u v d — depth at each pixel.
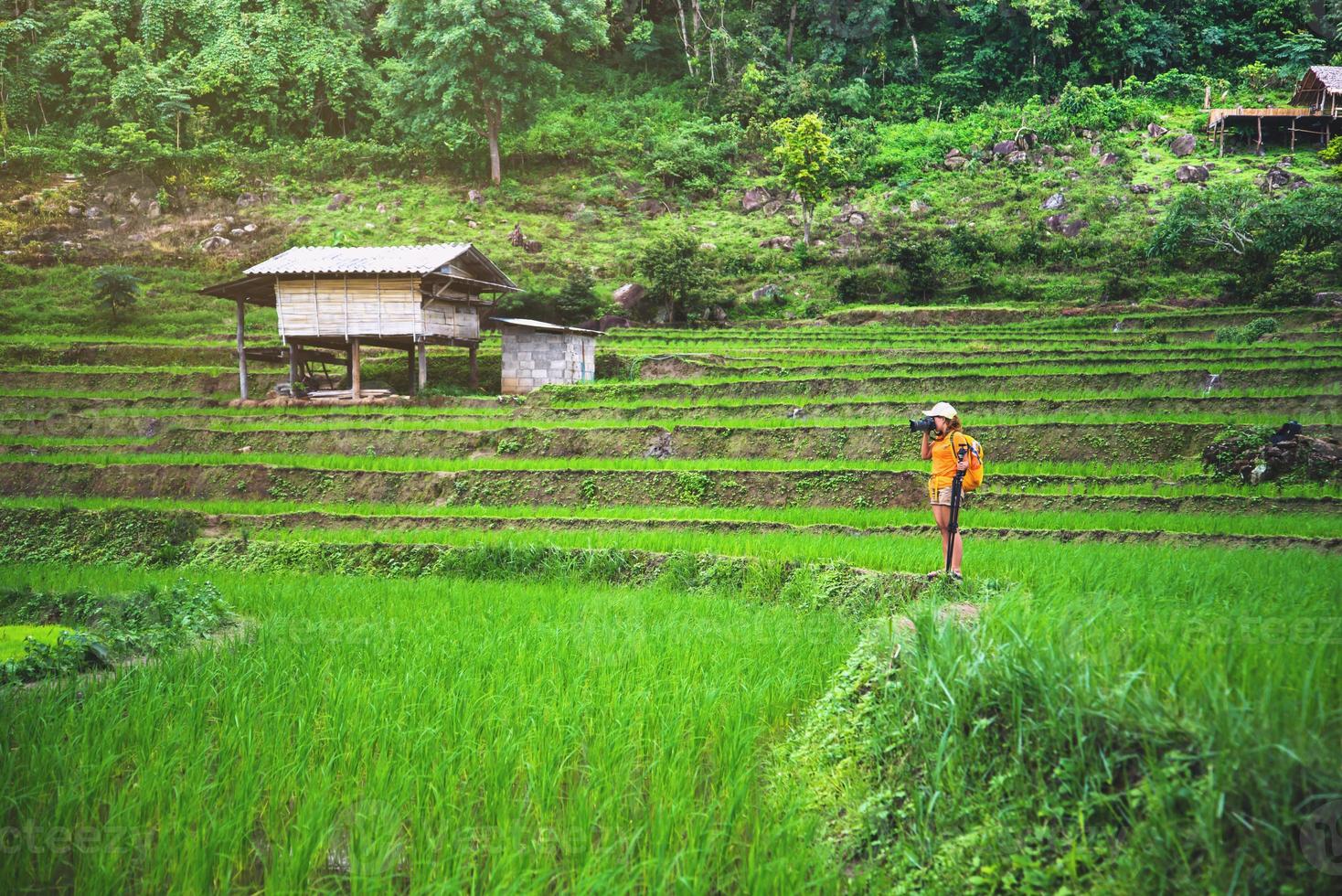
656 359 32.44
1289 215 39.97
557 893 4.21
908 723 5.16
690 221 56.59
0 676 7.54
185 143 58.91
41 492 21.27
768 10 75.19
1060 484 18.22
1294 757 3.61
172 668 7.34
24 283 44.19
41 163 54.28
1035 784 4.46
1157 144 60.28
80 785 5.21
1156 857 3.80
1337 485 17.20
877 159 61.56
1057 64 70.38
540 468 20.27
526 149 62.47
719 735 5.80
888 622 6.46
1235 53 71.12
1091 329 36.28
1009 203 54.66
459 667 7.38
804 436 21.75
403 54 58.53
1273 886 3.55
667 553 13.38
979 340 34.53
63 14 63.53
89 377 32.12
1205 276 42.56
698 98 70.88
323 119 64.62
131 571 14.67
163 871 4.52
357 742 5.77
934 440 10.14
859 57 74.06
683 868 4.35
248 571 15.01
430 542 15.07
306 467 21.02
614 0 74.25
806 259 50.03
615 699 6.31
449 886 4.19
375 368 33.28
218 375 32.19
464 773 5.44
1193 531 14.25
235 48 62.28
